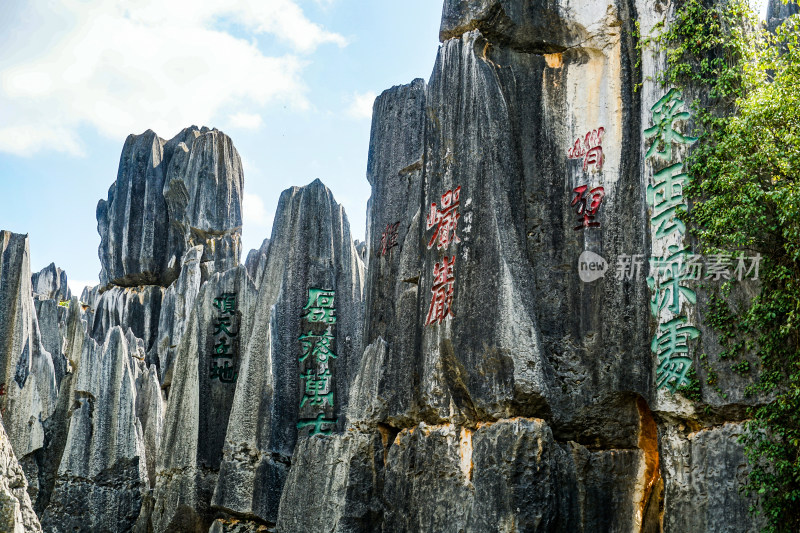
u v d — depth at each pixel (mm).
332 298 28562
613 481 19016
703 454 17391
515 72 21500
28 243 33188
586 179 20438
